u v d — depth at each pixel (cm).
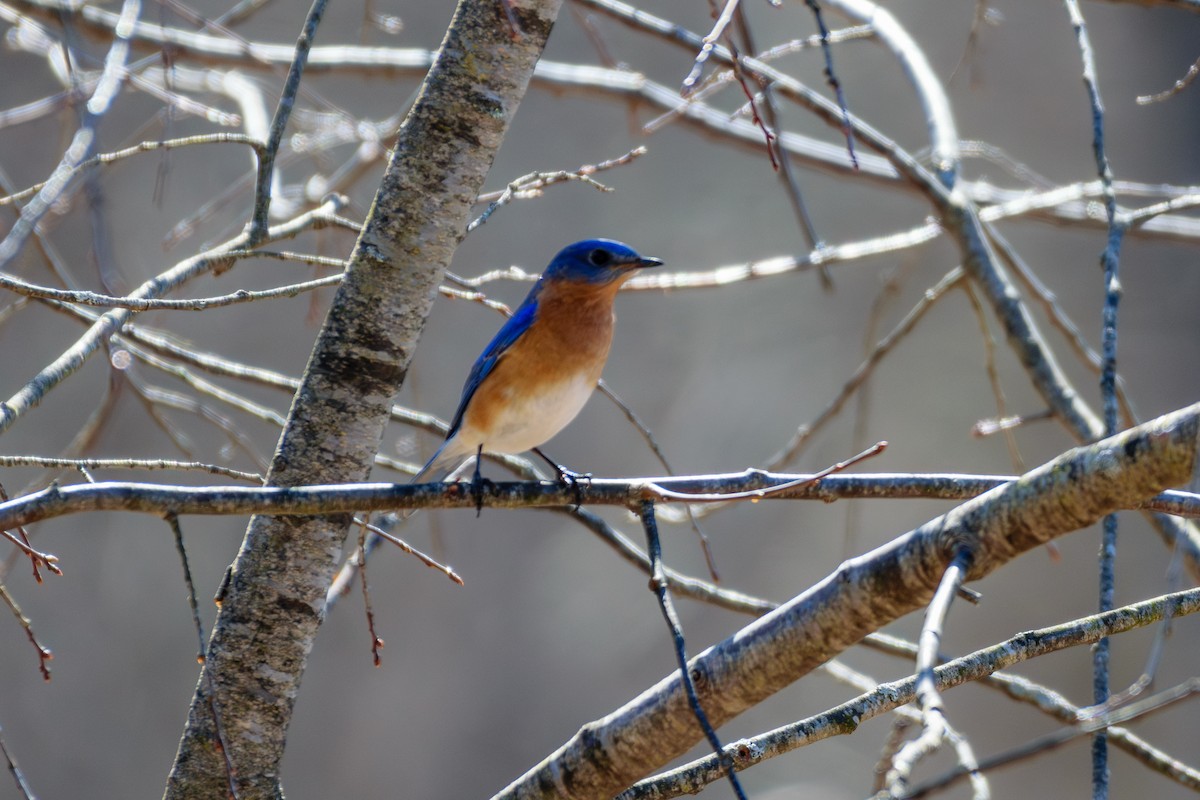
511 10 491
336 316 514
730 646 434
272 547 504
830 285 622
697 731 439
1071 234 1839
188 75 970
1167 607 435
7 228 948
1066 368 1820
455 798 1886
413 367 830
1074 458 366
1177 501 448
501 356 665
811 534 1956
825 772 1812
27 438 1766
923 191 778
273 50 928
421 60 936
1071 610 1753
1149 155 1828
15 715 1778
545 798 469
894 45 866
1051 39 1884
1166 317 1778
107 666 1817
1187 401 1736
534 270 1953
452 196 511
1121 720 527
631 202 2000
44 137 1652
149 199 1709
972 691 1761
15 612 466
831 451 1944
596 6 753
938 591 352
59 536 1839
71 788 1767
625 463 1997
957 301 1925
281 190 967
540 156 1988
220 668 504
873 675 1844
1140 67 1844
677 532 1959
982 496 386
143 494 384
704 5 1980
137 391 714
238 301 484
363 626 1962
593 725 465
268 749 506
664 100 933
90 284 1573
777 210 2006
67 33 718
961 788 1717
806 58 1958
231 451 746
